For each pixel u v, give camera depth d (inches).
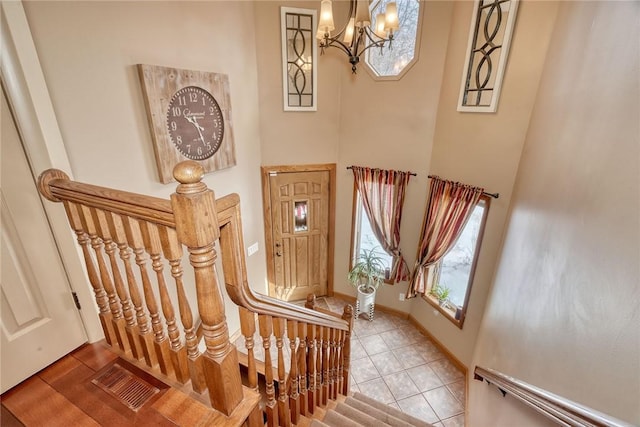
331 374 95.2
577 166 57.6
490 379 80.4
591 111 55.6
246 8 127.3
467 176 127.8
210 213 35.5
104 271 54.8
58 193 50.5
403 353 154.8
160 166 94.5
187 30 100.6
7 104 53.6
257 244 163.8
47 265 58.7
